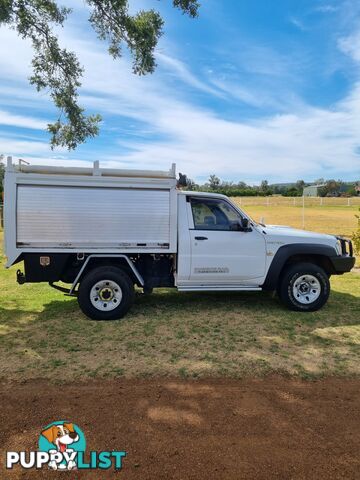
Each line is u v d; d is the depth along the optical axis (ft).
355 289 26.45
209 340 16.71
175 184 19.92
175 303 22.74
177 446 9.52
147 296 24.38
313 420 10.68
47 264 19.31
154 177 20.08
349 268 21.45
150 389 12.42
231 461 8.98
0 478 8.54
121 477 8.54
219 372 13.62
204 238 20.42
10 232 18.74
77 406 11.37
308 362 14.49
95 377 13.24
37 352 15.40
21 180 18.69
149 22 27.78
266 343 16.39
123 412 11.05
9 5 25.35
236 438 9.83
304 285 21.16
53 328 18.31
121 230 19.63
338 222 82.33
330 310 21.38
